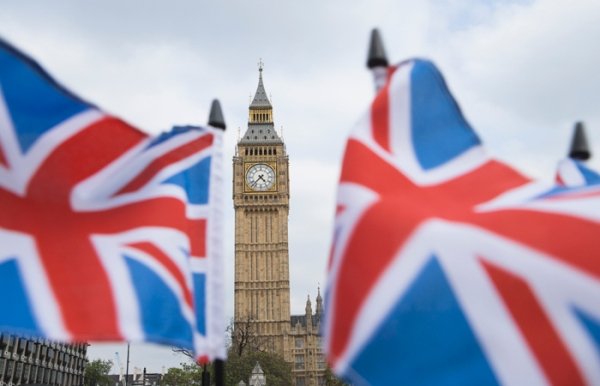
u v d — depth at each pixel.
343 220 9.12
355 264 8.70
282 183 156.62
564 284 8.08
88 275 9.98
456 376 7.98
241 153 158.62
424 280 8.43
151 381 183.88
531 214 8.56
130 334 9.82
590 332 7.85
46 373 107.75
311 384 152.00
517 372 7.87
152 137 10.98
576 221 8.35
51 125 10.10
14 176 9.88
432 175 9.34
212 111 11.92
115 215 10.45
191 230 11.33
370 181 9.20
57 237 9.99
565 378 7.76
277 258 151.62
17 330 9.40
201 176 11.52
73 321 9.68
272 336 146.00
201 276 11.11
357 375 8.22
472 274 8.37
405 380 8.07
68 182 10.19
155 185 10.88
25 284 9.65
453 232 8.58
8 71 9.77
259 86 168.25
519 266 8.28
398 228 8.74
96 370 157.88
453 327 8.18
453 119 9.78
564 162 11.62
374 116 9.82
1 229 9.71
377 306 8.41
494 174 9.33
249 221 154.38
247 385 94.56
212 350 10.80
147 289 10.17
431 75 10.02
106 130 10.55
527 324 8.04
